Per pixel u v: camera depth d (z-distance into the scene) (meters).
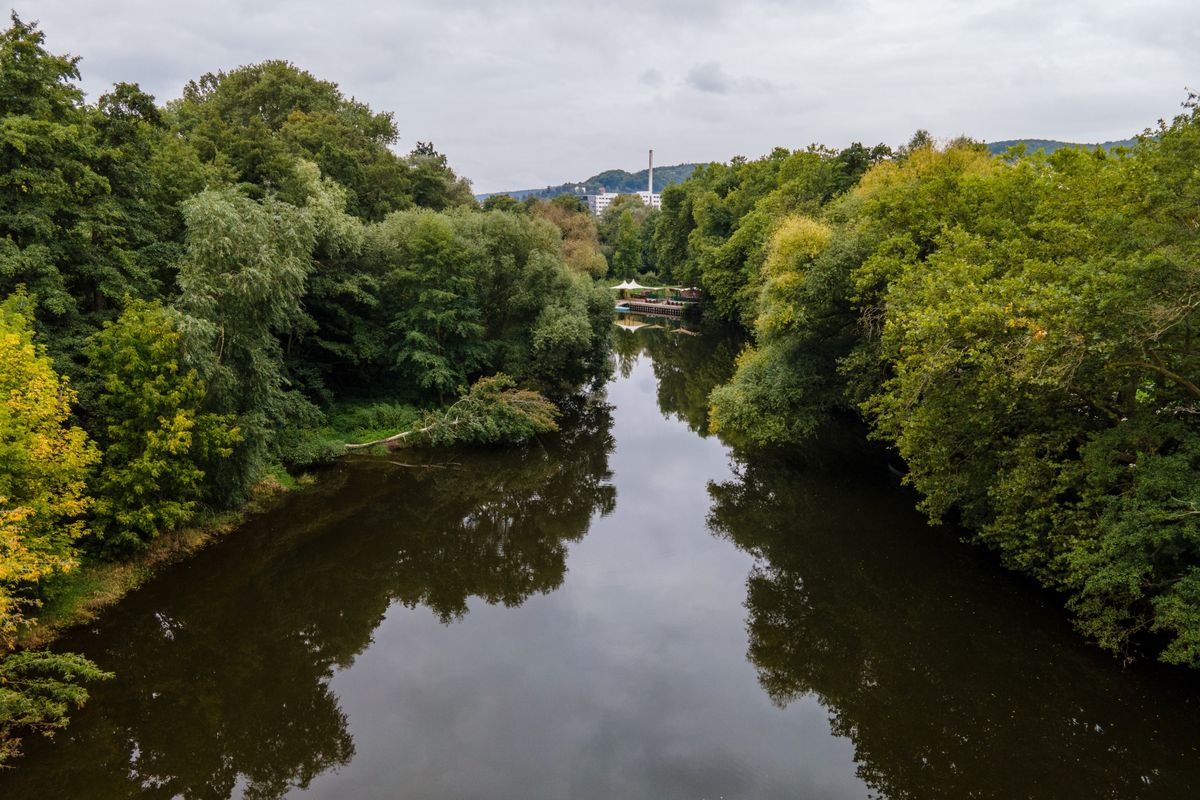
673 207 79.50
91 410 15.46
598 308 36.53
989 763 11.04
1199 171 10.68
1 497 10.14
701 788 10.59
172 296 19.69
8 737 11.21
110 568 15.62
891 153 49.03
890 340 17.38
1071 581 12.52
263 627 15.26
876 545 19.02
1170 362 12.00
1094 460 12.17
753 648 14.59
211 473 18.02
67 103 16.73
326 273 26.78
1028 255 14.90
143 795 10.45
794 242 27.64
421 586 17.59
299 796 10.38
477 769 10.98
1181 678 12.61
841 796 10.43
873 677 13.43
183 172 22.55
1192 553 11.51
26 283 15.24
